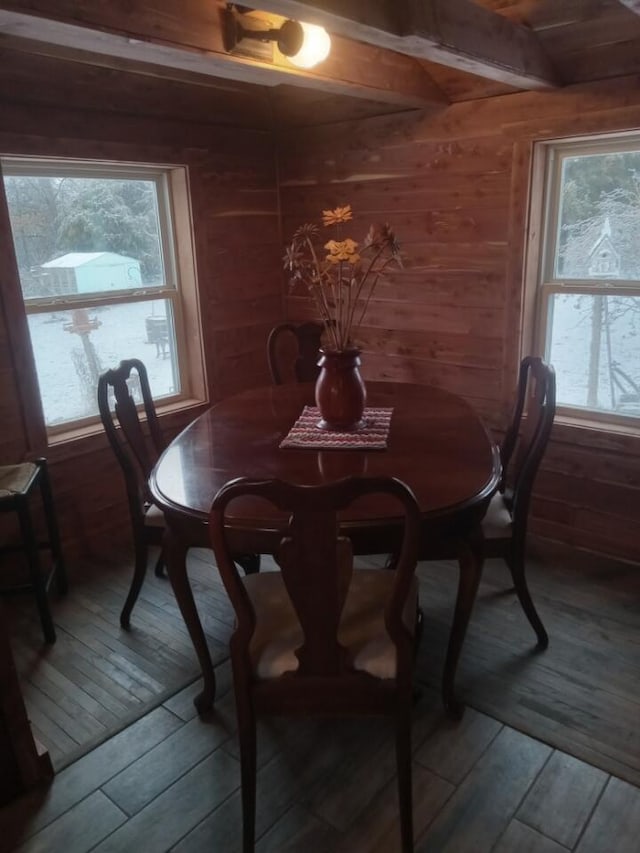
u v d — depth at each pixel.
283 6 1.63
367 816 1.65
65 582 2.72
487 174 2.93
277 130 3.62
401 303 3.40
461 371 3.27
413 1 1.86
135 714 2.03
